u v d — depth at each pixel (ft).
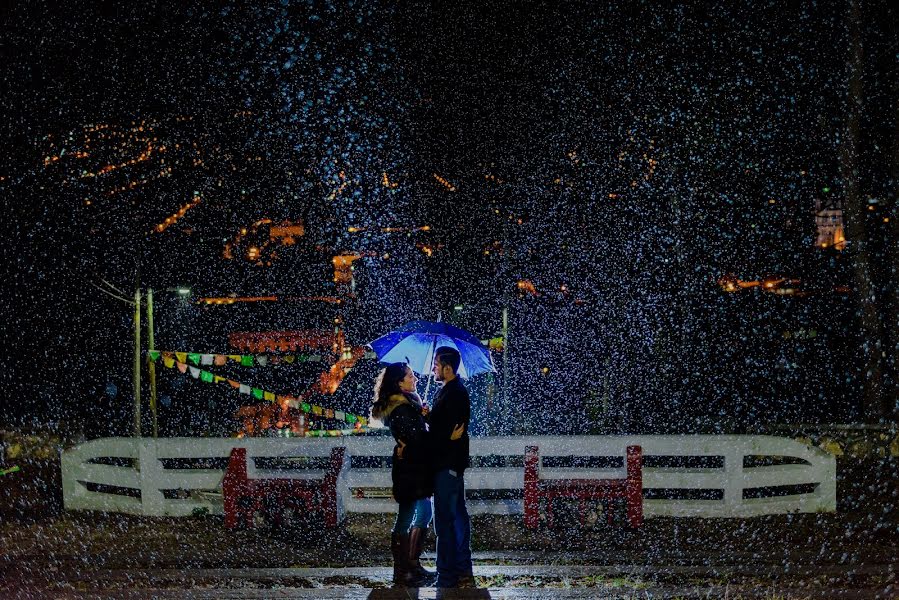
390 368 18.65
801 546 21.03
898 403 39.24
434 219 69.05
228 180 63.82
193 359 31.04
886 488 27.89
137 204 58.23
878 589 17.19
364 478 25.88
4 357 52.80
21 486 29.96
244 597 17.48
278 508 23.98
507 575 18.89
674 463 36.55
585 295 64.28
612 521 23.71
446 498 17.72
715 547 21.18
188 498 26.84
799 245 63.52
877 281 53.11
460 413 17.75
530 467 23.68
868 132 45.62
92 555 21.09
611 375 52.47
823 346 62.80
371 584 18.49
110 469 26.40
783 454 24.80
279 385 57.47
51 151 53.72
